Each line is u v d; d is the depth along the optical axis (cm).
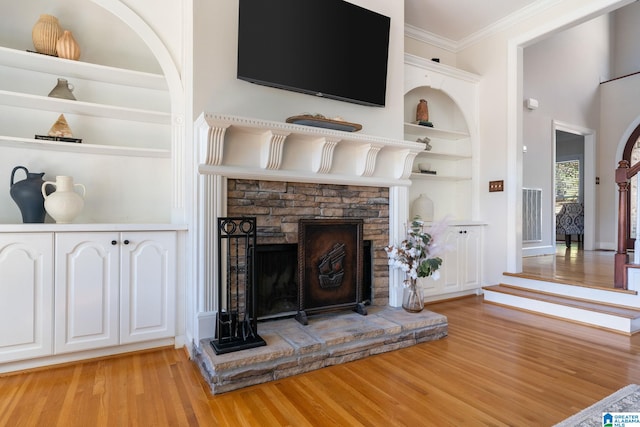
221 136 220
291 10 262
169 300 250
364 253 308
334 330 243
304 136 252
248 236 228
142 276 241
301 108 276
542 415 169
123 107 256
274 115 264
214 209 232
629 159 602
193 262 239
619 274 312
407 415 170
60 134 242
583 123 606
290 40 262
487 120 423
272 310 275
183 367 223
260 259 269
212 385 189
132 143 279
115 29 275
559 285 347
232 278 243
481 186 429
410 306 290
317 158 263
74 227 219
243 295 249
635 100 591
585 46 609
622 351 248
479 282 420
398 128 329
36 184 230
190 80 240
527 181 537
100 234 228
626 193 311
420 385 200
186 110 255
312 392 192
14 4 247
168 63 259
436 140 446
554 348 254
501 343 265
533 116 537
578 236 659
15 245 206
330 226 274
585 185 628
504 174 404
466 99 424
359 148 285
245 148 241
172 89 261
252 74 247
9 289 205
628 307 299
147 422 164
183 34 257
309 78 270
